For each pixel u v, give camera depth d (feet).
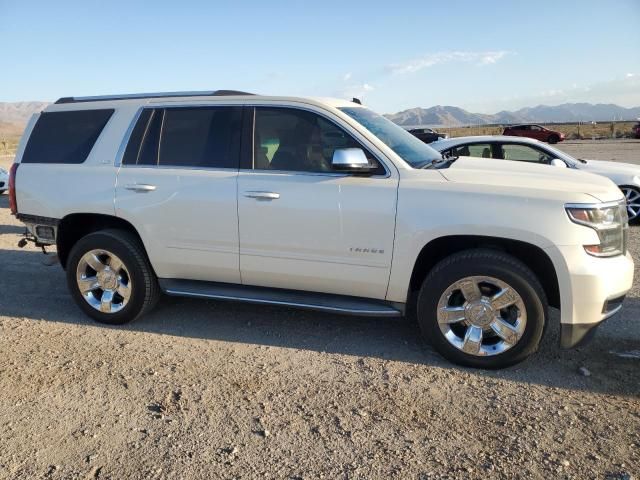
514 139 29.25
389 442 9.95
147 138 15.53
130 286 15.49
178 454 9.64
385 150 13.42
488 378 12.44
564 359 13.34
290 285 14.44
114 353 13.97
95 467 9.29
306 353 13.93
